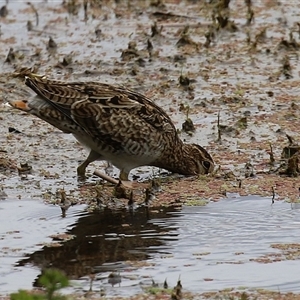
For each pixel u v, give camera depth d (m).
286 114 16.53
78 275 10.62
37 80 13.73
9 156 14.91
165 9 22.77
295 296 9.99
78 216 12.54
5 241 11.67
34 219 12.43
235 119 16.39
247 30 21.06
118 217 12.48
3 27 21.94
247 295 9.98
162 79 18.34
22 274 10.69
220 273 10.65
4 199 13.20
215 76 18.45
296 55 19.48
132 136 13.76
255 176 13.97
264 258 11.05
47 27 21.77
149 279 10.48
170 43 20.41
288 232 11.88
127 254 11.23
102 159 14.20
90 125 13.66
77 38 20.97
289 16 21.98
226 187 13.56
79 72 18.80
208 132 15.86
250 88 17.83
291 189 13.39
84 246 11.48
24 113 16.72
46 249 11.41
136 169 14.85
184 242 11.57
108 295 10.05
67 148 15.26
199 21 21.84
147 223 12.24
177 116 16.58
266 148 15.15
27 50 20.25
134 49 19.62
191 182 13.95
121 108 13.72
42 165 14.59
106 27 21.64
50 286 8.75
